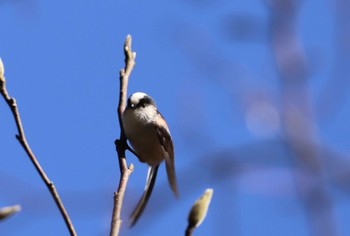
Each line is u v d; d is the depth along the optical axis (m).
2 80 4.68
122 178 4.73
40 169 4.68
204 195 4.32
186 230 4.27
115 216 4.70
